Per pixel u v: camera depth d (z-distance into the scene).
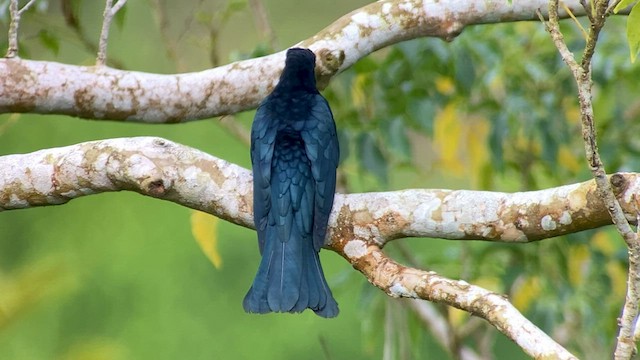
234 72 8.74
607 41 11.16
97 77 8.47
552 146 11.22
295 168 7.82
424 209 7.31
